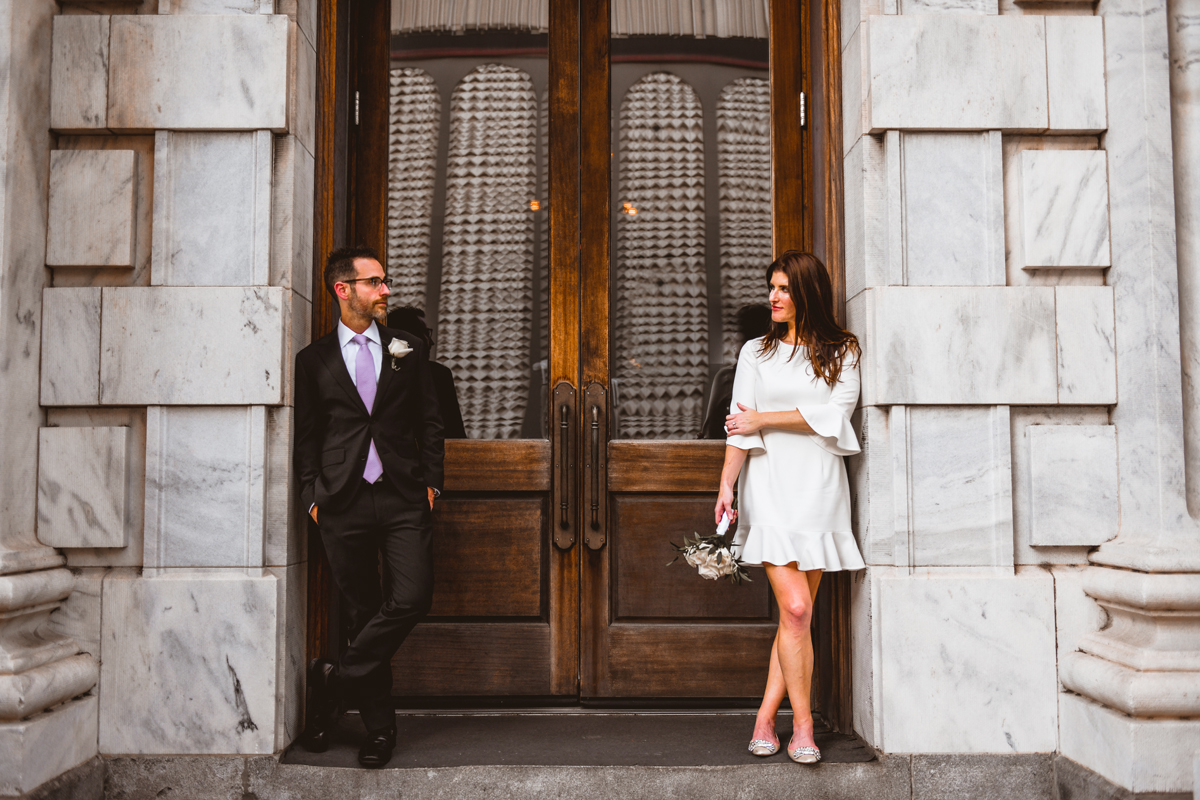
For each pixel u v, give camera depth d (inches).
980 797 103.8
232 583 104.3
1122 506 106.9
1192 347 105.7
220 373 106.3
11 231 100.0
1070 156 110.3
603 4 131.6
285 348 107.5
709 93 132.0
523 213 131.3
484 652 123.7
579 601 124.3
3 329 98.8
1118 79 109.2
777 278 107.0
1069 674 103.3
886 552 107.6
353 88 130.8
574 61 131.0
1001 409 107.6
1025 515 108.4
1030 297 108.7
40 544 104.3
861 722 110.6
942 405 108.3
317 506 102.0
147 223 109.5
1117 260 109.0
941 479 107.4
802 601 100.9
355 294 103.8
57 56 108.1
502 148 131.9
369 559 105.7
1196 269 106.0
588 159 129.9
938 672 105.1
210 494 106.0
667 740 110.3
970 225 110.0
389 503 103.0
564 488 124.1
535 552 124.8
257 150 108.7
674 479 125.0
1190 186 106.7
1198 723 92.6
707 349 129.8
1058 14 112.5
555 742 109.2
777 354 106.7
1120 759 93.5
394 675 122.9
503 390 129.1
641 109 131.5
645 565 124.6
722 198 131.3
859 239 113.6
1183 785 91.7
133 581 104.7
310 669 108.5
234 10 110.0
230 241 108.3
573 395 126.2
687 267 130.6
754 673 123.4
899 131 110.4
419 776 100.5
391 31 132.2
